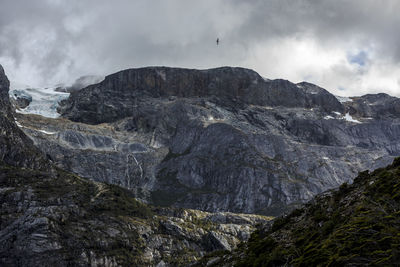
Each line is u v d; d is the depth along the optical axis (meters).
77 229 129.75
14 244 115.31
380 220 32.81
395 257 28.22
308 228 40.06
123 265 127.69
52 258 114.56
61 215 130.38
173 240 152.88
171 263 140.75
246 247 49.06
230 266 45.88
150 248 143.25
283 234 42.97
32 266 111.75
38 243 115.94
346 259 30.33
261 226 50.81
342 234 33.44
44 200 147.75
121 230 142.00
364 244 30.91
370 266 28.80
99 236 132.12
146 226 153.88
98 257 123.75
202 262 57.44
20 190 150.88
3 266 111.00
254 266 39.22
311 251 34.25
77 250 120.94
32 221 121.88
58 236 121.06
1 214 136.88
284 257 37.00
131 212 160.25
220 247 154.62
